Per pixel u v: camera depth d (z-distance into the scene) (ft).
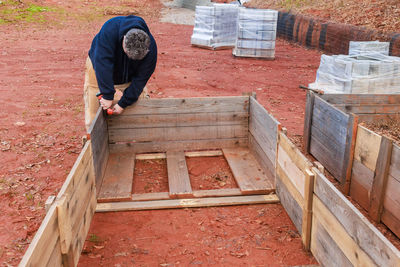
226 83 30.53
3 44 43.80
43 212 12.43
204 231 11.57
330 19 46.93
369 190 12.57
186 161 16.72
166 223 12.02
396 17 39.11
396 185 11.23
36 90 27.43
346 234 8.43
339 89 19.70
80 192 10.44
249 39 40.55
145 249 10.65
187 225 11.91
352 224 8.13
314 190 10.08
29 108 23.43
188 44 49.70
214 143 17.44
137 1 89.76
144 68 14.14
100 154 14.12
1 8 63.10
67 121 21.36
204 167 16.16
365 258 7.66
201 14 46.21
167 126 16.92
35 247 6.77
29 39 48.03
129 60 13.73
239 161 16.17
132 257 10.29
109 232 11.48
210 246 10.82
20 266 6.09
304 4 56.13
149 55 13.80
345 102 17.19
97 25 63.67
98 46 13.09
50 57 38.58
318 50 46.80
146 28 13.44
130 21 13.03
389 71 19.17
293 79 32.48
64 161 16.25
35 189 13.83
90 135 12.05
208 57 41.34
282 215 12.57
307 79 32.48
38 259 6.94
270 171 14.28
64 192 8.70
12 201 13.01
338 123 14.19
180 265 9.98
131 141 16.90
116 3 84.99
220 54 43.47
